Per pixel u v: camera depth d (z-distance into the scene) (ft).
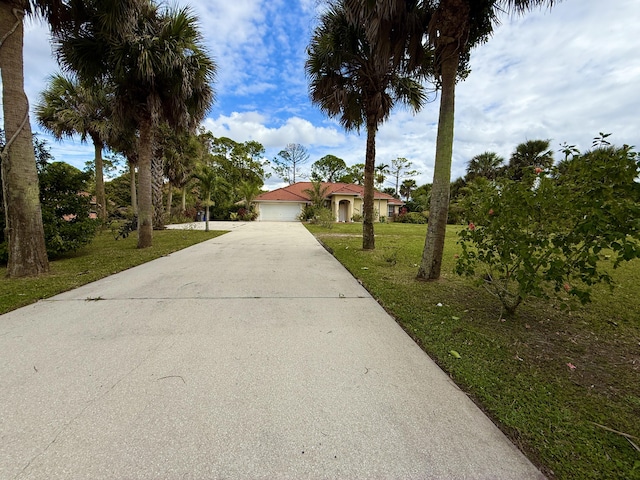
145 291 13.19
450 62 13.82
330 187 88.89
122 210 66.33
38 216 16.03
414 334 8.85
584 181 7.89
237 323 9.58
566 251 8.09
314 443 4.69
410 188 129.18
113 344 8.03
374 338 8.61
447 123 14.25
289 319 9.98
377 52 15.60
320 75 24.22
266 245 29.71
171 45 22.99
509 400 5.81
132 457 4.36
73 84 39.65
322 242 32.07
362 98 24.91
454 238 36.65
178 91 24.77
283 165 132.67
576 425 5.12
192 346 7.95
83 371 6.67
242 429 4.95
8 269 15.49
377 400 5.79
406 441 4.76
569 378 6.60
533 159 55.52
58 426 4.96
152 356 7.39
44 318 9.89
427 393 6.04
